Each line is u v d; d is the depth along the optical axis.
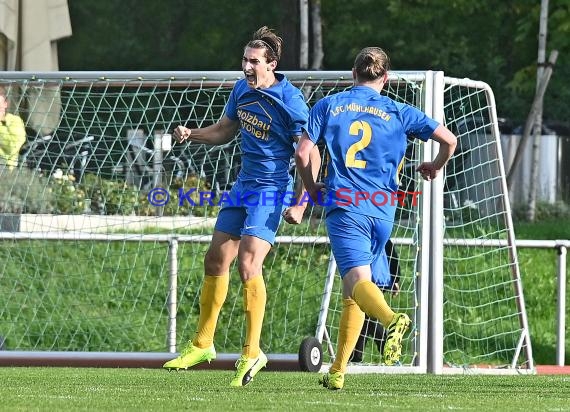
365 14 74.75
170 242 38.34
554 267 49.59
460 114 43.06
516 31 72.19
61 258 44.22
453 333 40.16
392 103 24.16
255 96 26.19
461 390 26.48
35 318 42.88
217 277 27.88
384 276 32.12
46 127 42.81
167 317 41.59
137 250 44.25
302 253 41.75
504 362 42.88
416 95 34.78
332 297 41.03
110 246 44.47
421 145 34.12
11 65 48.03
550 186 76.50
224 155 41.00
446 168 42.44
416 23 73.50
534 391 26.50
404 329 23.00
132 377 29.73
